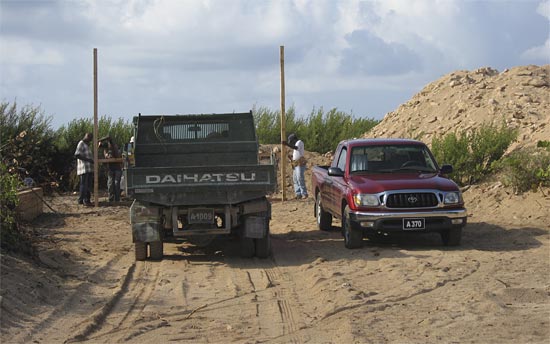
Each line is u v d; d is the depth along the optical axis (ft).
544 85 86.22
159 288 34.50
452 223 43.55
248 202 41.78
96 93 68.95
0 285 30.27
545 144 61.36
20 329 26.21
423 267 37.65
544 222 53.11
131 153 47.32
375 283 34.47
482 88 88.99
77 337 25.54
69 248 44.83
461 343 24.61
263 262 41.47
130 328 27.07
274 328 27.02
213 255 44.09
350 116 105.40
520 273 36.19
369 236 50.52
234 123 48.24
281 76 73.56
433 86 97.66
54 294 31.94
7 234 38.04
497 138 67.00
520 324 26.78
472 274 36.14
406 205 43.34
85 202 70.44
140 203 41.39
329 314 28.81
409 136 85.76
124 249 46.01
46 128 83.92
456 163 67.31
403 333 25.88
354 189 44.16
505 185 61.16
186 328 27.12
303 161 75.25
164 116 47.75
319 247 45.83
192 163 47.85
